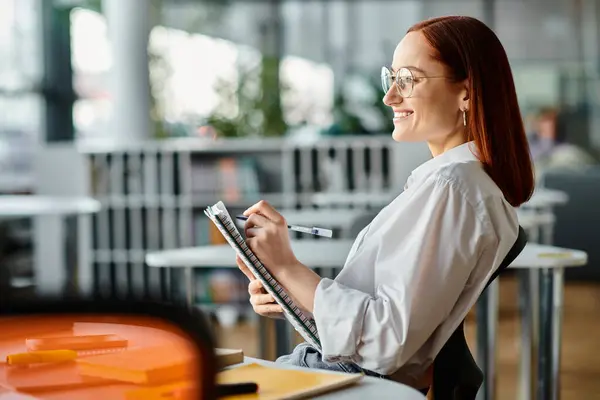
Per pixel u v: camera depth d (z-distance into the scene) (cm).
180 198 710
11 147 843
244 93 943
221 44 1291
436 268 151
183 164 710
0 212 579
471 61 166
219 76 996
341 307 149
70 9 886
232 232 154
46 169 746
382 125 871
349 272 160
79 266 709
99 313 76
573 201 862
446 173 156
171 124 988
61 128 886
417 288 149
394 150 703
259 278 156
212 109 942
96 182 709
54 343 120
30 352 115
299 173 718
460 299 157
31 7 861
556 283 297
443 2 1269
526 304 348
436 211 153
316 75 1329
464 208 153
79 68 895
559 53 1195
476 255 153
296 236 526
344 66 1320
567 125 1155
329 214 511
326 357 151
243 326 657
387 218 163
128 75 824
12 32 842
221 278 678
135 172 707
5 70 838
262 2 1319
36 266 707
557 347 298
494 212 156
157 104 980
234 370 127
